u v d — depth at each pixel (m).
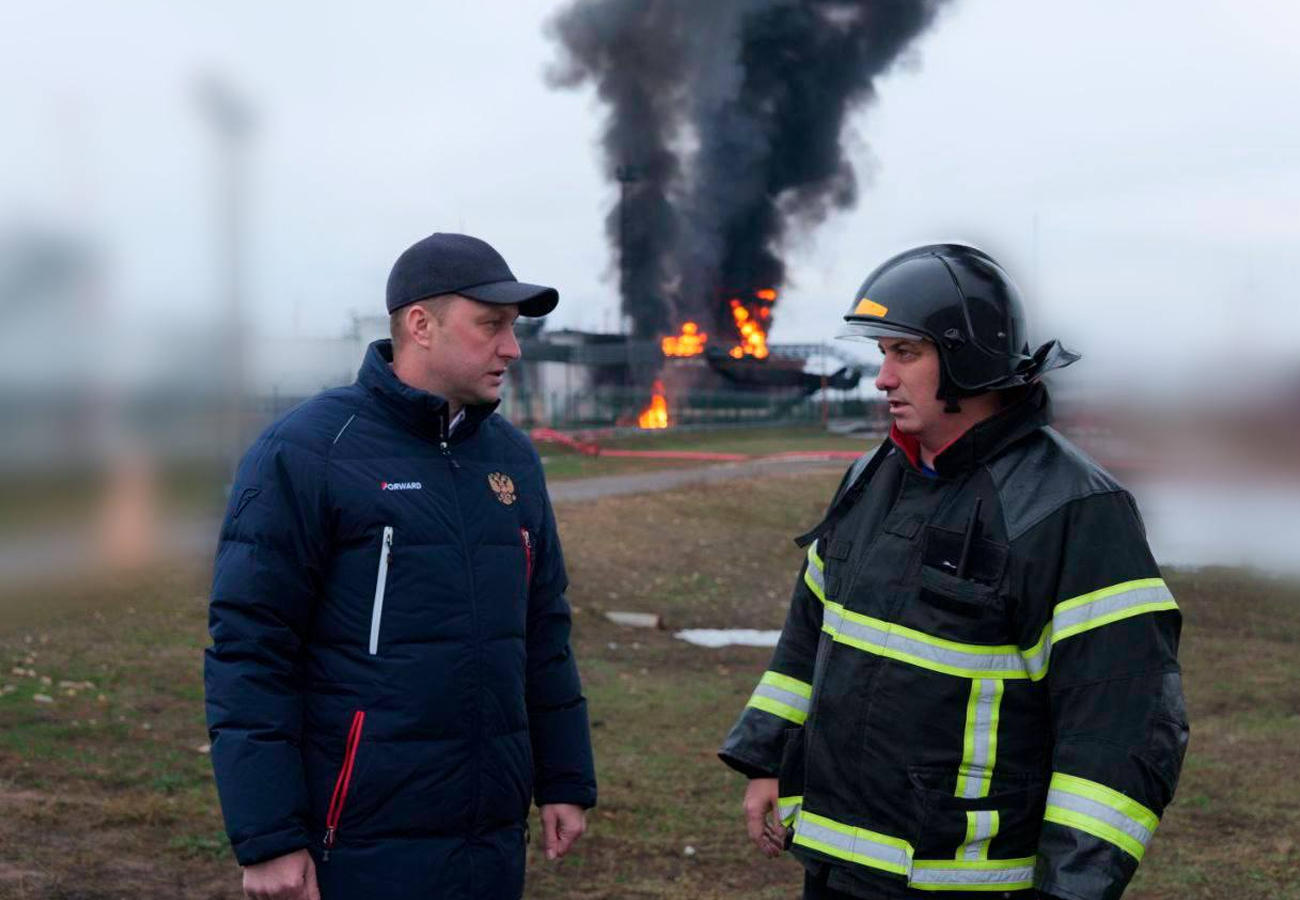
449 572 2.56
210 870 4.72
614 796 6.08
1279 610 11.90
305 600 2.52
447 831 2.51
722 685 9.41
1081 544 2.29
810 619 2.71
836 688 2.45
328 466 2.54
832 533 2.62
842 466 29.22
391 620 2.51
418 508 2.56
